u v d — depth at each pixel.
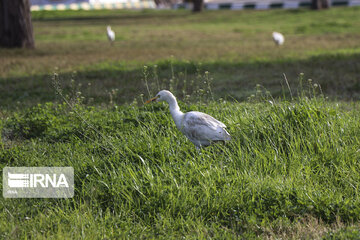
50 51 35.03
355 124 10.83
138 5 105.88
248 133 10.65
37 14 86.19
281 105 11.38
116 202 8.45
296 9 76.31
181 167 9.22
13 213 8.23
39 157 10.89
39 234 7.43
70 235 7.50
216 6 98.62
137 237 7.53
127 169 9.13
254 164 9.52
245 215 7.95
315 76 21.62
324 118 10.77
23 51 34.44
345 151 9.70
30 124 13.52
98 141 11.57
